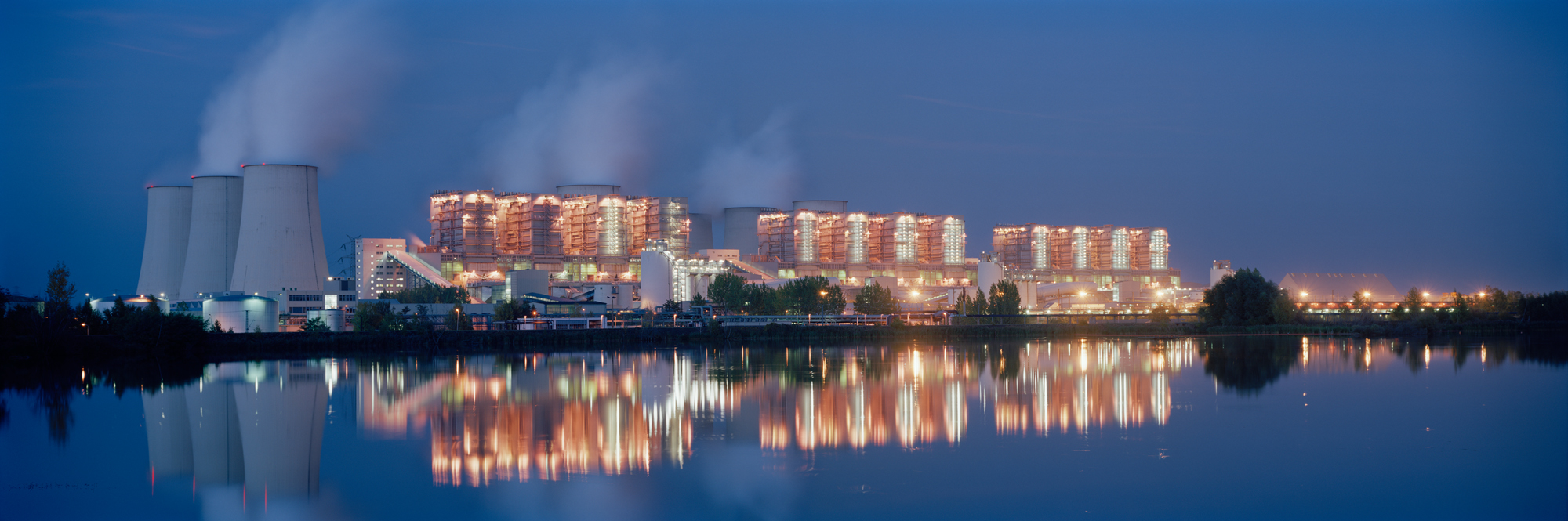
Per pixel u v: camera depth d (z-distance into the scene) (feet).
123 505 158.10
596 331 539.70
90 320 469.16
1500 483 161.58
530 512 148.77
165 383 319.88
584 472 171.63
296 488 165.89
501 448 194.49
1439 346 451.12
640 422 223.10
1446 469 171.01
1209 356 401.70
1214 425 212.43
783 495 154.20
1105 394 265.95
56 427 230.27
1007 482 161.27
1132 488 158.10
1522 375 311.68
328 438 209.56
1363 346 454.40
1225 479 163.12
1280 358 385.50
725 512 146.72
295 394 284.61
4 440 214.28
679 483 162.61
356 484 167.84
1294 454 181.37
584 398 268.00
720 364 383.65
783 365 376.48
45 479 175.73
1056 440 195.83
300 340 474.49
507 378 326.24
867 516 143.64
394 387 301.43
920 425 214.48
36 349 410.31
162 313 460.55
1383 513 146.20
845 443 193.98
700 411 239.71
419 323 522.88
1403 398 254.88
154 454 196.65
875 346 505.66
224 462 187.93
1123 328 600.80
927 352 453.17
